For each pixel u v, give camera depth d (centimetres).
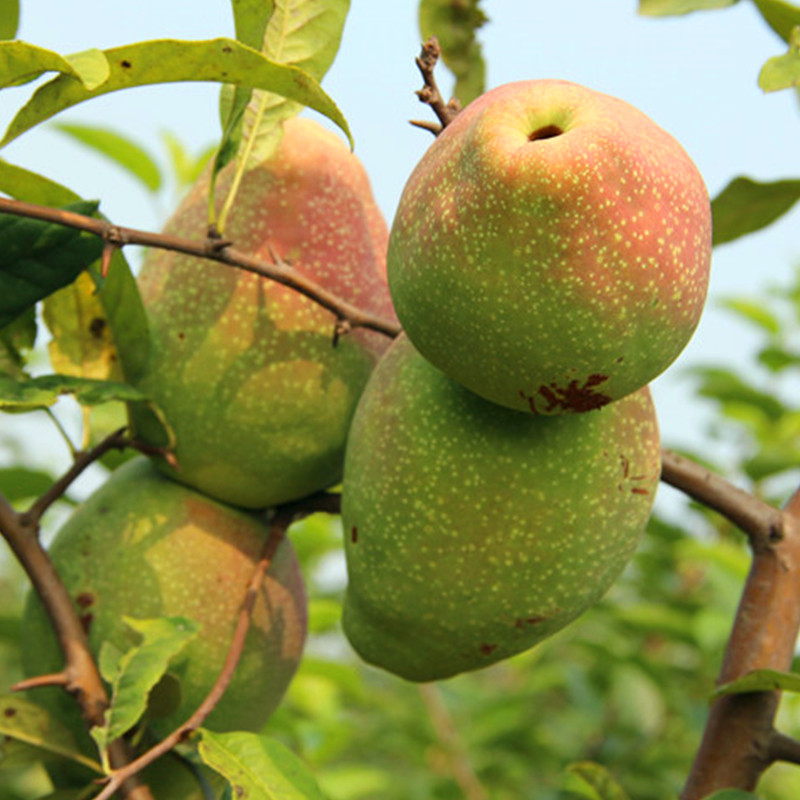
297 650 53
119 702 46
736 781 50
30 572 49
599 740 96
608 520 45
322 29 49
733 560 86
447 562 45
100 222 46
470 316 41
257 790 44
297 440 51
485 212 40
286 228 51
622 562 47
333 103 45
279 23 49
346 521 47
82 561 50
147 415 51
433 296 42
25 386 48
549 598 46
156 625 48
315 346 50
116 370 51
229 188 51
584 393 42
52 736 49
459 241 41
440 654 47
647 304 41
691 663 99
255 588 50
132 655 47
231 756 45
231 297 50
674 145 42
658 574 99
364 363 51
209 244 47
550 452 45
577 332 41
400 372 46
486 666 48
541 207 40
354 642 48
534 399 43
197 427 50
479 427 45
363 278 51
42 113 45
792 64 49
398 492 45
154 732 50
